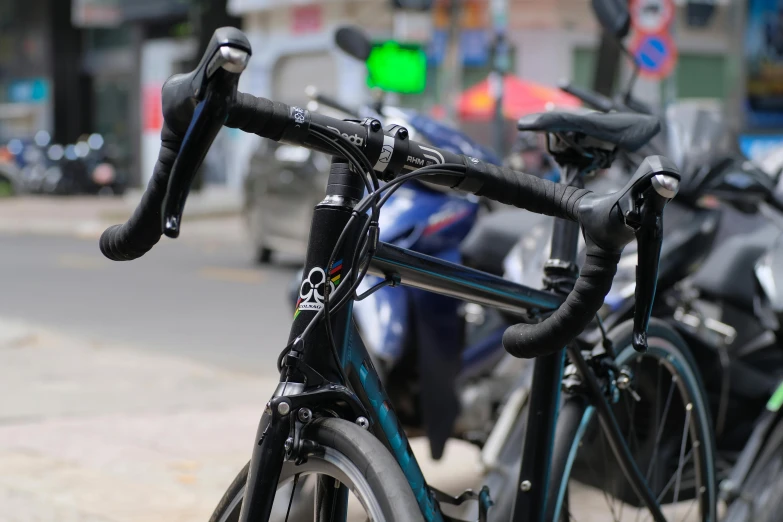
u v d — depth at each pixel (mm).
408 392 4512
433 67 24000
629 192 1942
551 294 2662
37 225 23031
